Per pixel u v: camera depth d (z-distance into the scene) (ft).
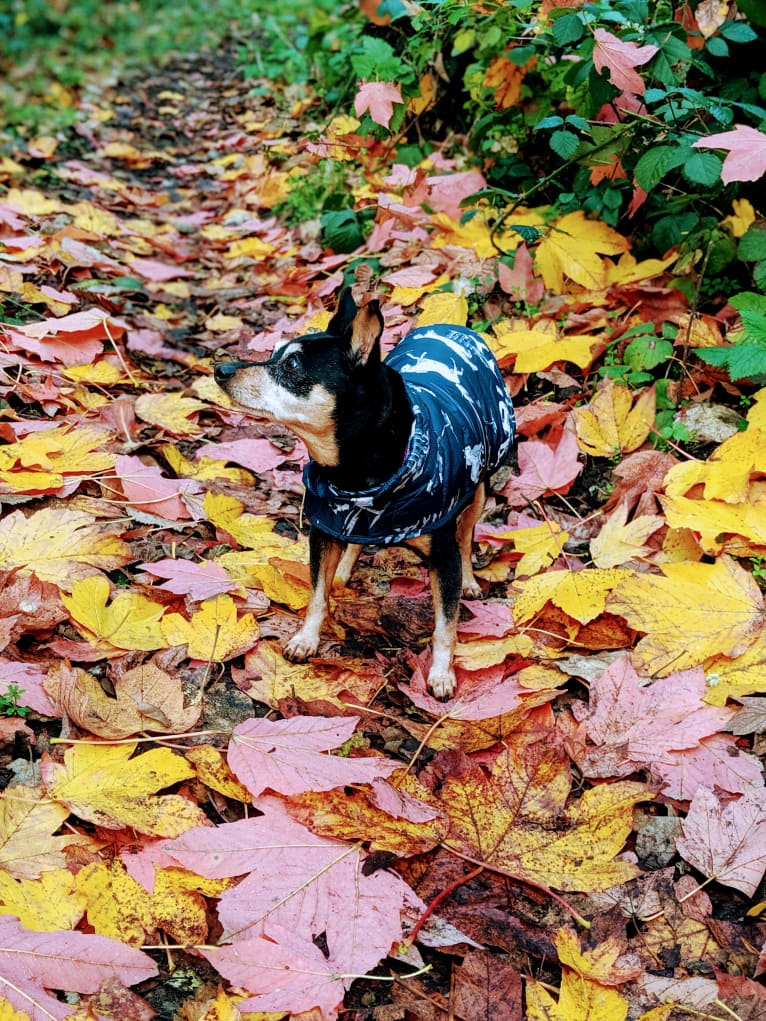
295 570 3.85
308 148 6.27
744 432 4.05
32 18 13.10
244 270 6.59
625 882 2.99
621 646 3.69
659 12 4.85
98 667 3.54
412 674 3.69
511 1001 2.69
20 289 5.30
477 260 5.38
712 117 4.83
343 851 2.94
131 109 10.16
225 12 13.99
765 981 2.83
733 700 3.48
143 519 4.12
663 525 4.10
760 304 4.42
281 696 3.46
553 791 3.11
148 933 2.78
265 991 2.62
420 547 3.50
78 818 3.06
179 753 3.25
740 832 3.05
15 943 2.62
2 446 4.09
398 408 3.25
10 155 7.87
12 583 3.57
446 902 2.93
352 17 7.20
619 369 4.74
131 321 5.64
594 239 5.11
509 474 4.59
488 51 5.53
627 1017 2.71
